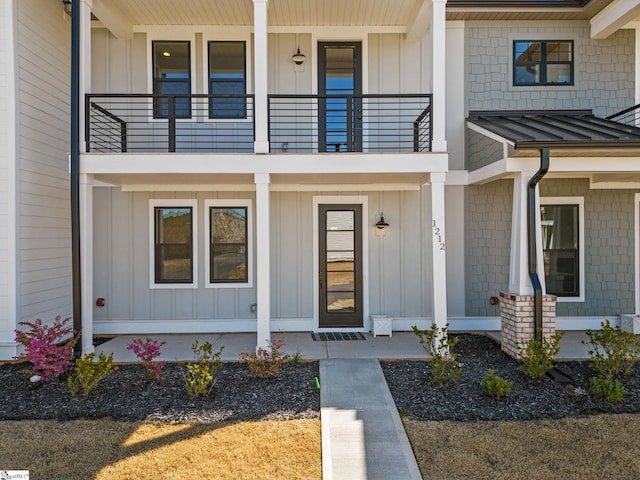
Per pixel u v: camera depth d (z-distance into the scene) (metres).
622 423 4.12
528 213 5.99
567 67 7.97
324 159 6.17
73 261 6.02
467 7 7.59
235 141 7.86
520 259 6.01
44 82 6.78
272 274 7.84
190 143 7.82
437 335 5.68
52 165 6.96
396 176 6.78
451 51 7.87
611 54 7.94
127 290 7.81
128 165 6.13
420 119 7.04
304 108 7.75
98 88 7.72
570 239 7.97
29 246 6.38
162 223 7.91
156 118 7.77
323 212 7.89
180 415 4.31
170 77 7.83
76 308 5.98
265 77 6.12
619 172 6.10
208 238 7.85
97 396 4.72
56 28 7.09
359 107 7.85
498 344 6.77
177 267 7.91
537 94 7.93
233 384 5.08
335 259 7.92
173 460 3.53
